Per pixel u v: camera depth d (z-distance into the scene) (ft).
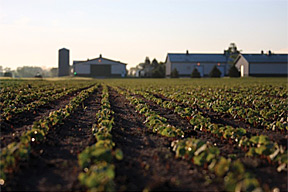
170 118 38.58
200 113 37.60
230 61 294.46
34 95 58.29
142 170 19.22
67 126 32.09
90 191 14.84
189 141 21.31
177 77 274.57
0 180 17.31
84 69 306.76
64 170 19.17
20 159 19.99
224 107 40.83
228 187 14.79
